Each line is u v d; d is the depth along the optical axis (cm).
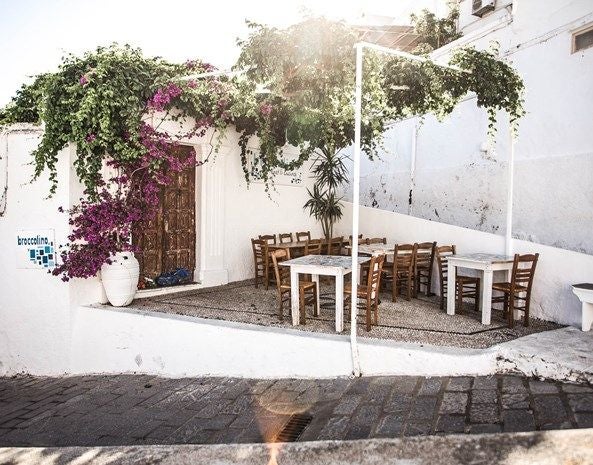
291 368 541
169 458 331
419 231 898
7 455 354
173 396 531
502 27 909
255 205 1010
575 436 309
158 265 834
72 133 664
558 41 804
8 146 726
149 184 741
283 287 628
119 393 570
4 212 729
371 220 1035
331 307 718
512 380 447
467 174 1015
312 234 1174
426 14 1370
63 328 693
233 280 952
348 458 311
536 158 855
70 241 685
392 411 411
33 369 717
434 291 842
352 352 506
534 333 555
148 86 723
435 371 479
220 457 327
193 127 841
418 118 1152
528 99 864
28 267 712
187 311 677
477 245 758
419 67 656
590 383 415
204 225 884
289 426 414
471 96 993
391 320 637
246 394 506
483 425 368
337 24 577
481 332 572
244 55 596
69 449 357
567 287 607
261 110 787
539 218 851
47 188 701
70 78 689
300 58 576
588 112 761
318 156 1171
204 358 598
